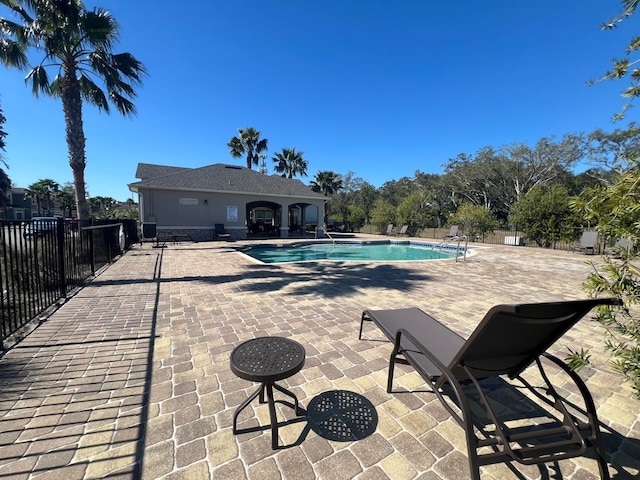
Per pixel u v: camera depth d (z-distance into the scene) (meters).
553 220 13.82
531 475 1.66
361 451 1.80
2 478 1.57
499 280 6.70
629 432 1.98
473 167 33.44
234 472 1.64
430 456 1.77
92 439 1.87
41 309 4.25
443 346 2.40
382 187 46.03
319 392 2.41
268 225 22.06
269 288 5.82
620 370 1.63
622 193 1.44
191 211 17.12
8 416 2.07
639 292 1.46
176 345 3.25
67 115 9.76
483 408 2.24
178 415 2.11
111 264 8.56
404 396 2.37
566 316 1.60
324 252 15.12
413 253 15.00
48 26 8.73
